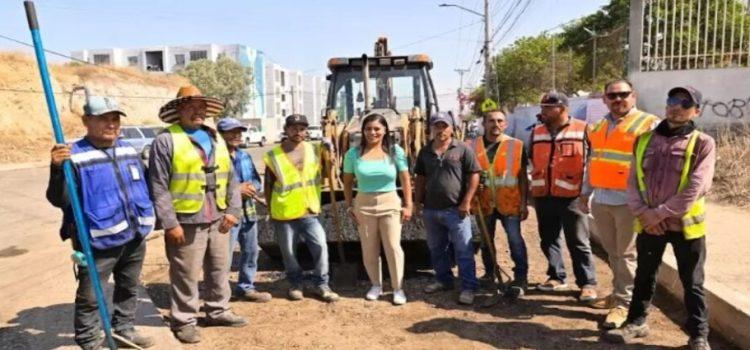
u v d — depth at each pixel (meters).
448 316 4.68
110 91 40.47
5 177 18.61
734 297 4.12
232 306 5.06
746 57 9.87
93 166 3.61
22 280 5.97
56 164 3.43
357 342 4.19
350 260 6.42
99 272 3.69
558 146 4.81
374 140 4.93
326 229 5.80
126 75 44.22
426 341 4.18
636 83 10.33
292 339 4.27
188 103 4.11
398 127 6.21
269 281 5.85
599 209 4.44
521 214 5.08
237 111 57.19
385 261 6.23
